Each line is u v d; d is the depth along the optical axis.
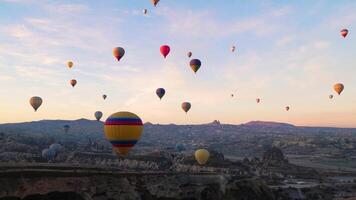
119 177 94.50
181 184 104.25
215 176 112.81
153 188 97.88
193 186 106.12
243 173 187.50
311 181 194.38
